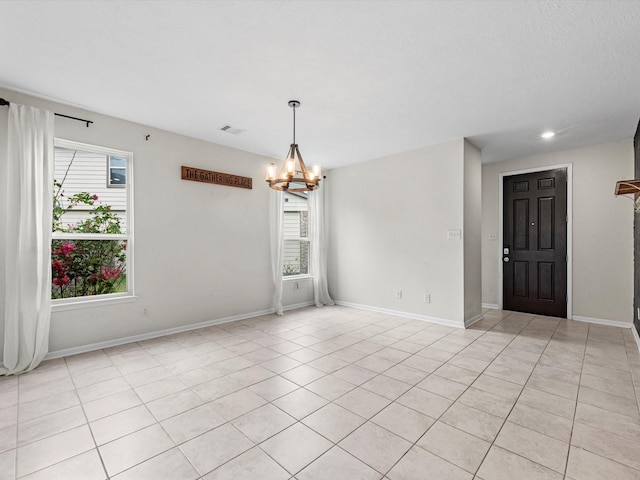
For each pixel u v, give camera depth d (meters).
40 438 1.86
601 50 2.24
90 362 2.99
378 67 2.49
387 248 4.96
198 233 4.15
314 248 5.67
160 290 3.80
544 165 4.77
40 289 2.89
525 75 2.60
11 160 2.80
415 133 3.97
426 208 4.50
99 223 3.54
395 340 3.64
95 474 1.58
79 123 3.24
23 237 2.82
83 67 2.50
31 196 2.86
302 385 2.53
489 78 2.65
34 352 2.85
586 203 4.42
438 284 4.38
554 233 4.70
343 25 2.00
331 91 2.89
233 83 2.75
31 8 1.84
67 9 1.85
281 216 5.06
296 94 2.95
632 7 1.82
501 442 1.82
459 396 2.35
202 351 3.28
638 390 2.42
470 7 1.84
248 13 1.89
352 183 5.45
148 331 3.70
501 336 3.78
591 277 4.38
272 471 1.60
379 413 2.12
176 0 1.78
